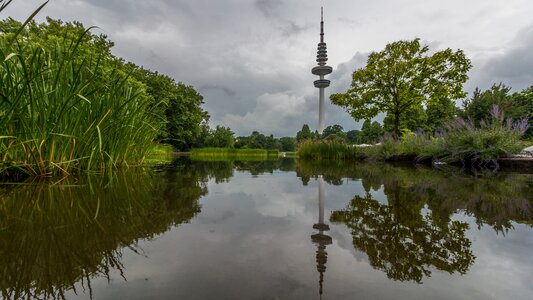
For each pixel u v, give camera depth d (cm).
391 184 290
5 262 84
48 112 251
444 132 675
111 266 83
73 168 302
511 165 504
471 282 76
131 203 174
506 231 123
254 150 2403
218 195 214
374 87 1162
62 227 121
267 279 76
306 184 291
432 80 1039
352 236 116
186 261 88
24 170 255
